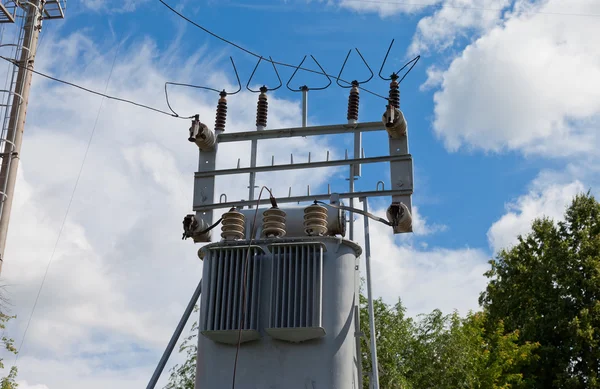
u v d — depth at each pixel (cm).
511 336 3092
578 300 3384
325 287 929
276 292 926
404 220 1019
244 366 917
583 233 3522
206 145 1138
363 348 2322
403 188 1052
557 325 3366
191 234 1092
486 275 3722
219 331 920
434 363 2611
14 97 1889
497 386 2862
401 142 1080
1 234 1767
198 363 944
